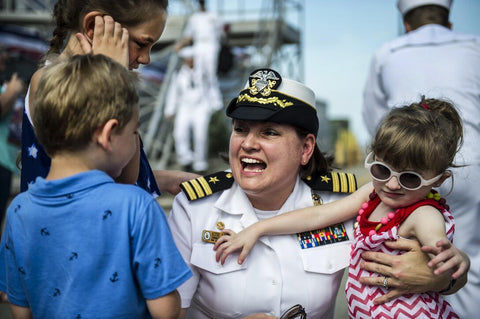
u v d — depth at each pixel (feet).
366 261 6.56
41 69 6.27
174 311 5.47
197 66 26.76
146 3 6.36
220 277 6.64
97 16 6.21
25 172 6.43
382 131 6.23
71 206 5.16
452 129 6.23
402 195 6.26
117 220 5.17
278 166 6.48
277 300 6.66
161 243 5.33
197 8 32.99
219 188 7.01
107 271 5.14
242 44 39.22
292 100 6.46
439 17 11.29
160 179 8.03
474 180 9.67
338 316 11.94
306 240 6.91
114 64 5.37
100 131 5.18
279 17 34.22
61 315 5.17
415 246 6.22
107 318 5.14
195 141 27.20
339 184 7.27
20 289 5.50
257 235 6.56
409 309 6.31
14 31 26.55
